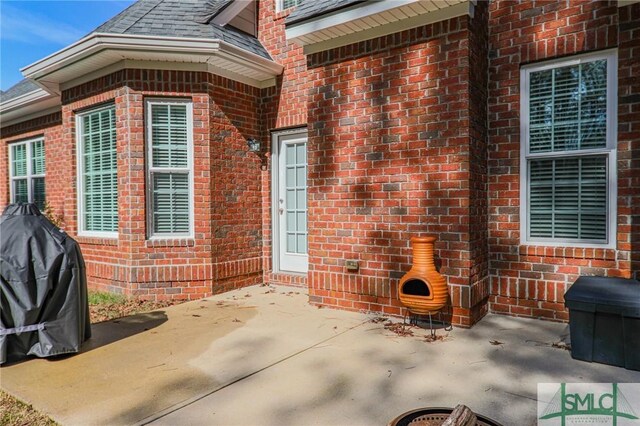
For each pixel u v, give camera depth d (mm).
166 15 6500
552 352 3857
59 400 3016
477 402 2924
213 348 4059
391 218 5012
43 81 6996
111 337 4414
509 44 4910
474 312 4699
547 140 4770
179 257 6180
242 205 6824
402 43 4871
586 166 4598
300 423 2668
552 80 4738
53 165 9000
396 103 4938
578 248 4551
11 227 3789
